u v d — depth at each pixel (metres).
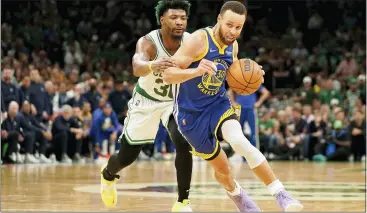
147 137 5.48
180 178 5.14
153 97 5.38
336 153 16.33
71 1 23.14
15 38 19.81
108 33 23.31
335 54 23.67
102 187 5.59
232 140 4.64
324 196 6.48
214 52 4.74
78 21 23.05
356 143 16.39
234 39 4.71
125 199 6.11
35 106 14.06
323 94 19.08
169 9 5.11
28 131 13.52
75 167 12.27
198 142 4.88
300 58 22.98
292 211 4.42
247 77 4.79
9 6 21.08
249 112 13.90
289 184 8.23
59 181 8.50
